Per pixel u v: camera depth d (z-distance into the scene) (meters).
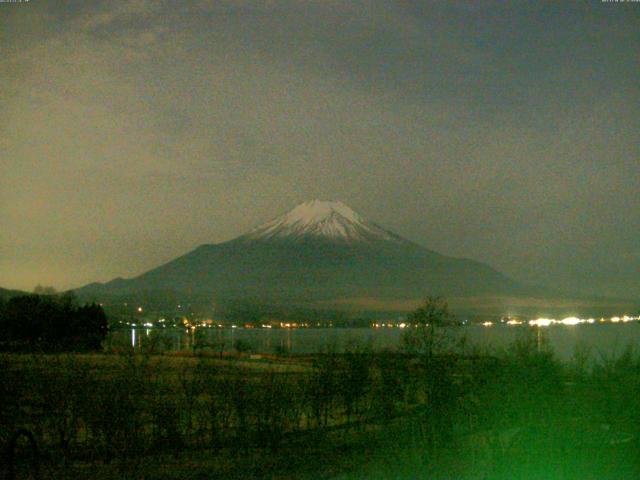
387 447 13.82
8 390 15.02
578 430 13.75
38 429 13.88
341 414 18.00
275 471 12.83
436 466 12.30
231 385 16.12
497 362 15.39
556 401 14.60
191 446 14.84
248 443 14.85
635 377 15.31
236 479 12.23
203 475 12.53
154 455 14.05
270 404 15.66
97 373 15.67
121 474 12.48
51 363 16.34
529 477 11.80
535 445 12.80
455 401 15.07
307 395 17.48
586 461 12.38
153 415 14.74
